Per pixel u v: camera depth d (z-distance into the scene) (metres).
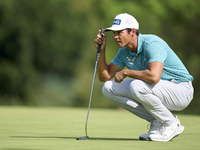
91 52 77.50
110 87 14.35
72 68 77.75
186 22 77.44
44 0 74.62
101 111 37.84
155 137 13.44
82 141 13.19
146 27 76.00
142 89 13.23
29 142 12.78
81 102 73.94
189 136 15.33
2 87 74.25
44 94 75.38
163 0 77.81
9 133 16.17
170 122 13.52
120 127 19.91
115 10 77.38
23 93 74.50
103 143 12.59
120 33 13.70
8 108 42.31
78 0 78.94
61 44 75.94
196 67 72.75
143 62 14.01
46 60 76.31
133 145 12.08
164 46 13.64
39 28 74.56
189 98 13.91
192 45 76.81
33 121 23.55
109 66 15.02
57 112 34.56
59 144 12.23
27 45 74.06
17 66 74.44
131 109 14.40
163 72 13.95
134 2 78.69
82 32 77.56
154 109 13.41
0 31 72.25
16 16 72.69
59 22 75.69
